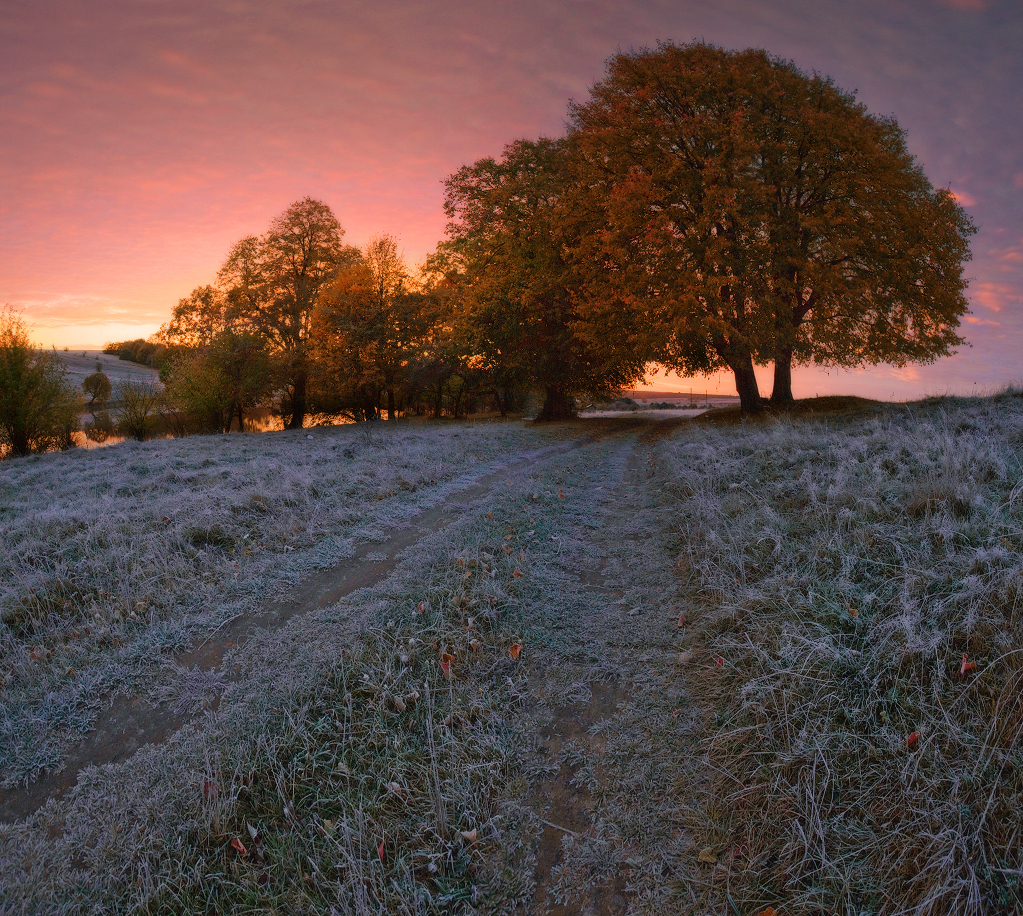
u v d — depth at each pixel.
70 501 9.12
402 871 2.59
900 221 15.64
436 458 11.56
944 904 2.05
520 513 7.34
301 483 8.68
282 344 30.56
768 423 14.12
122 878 2.58
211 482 9.72
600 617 4.66
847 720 2.91
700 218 15.29
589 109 18.95
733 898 2.35
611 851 2.67
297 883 2.56
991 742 2.50
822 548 4.46
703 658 3.89
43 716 3.67
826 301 16.75
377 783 3.04
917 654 3.08
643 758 3.16
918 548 4.03
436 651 4.12
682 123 16.23
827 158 15.78
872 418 11.36
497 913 2.43
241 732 3.36
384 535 6.64
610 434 18.69
